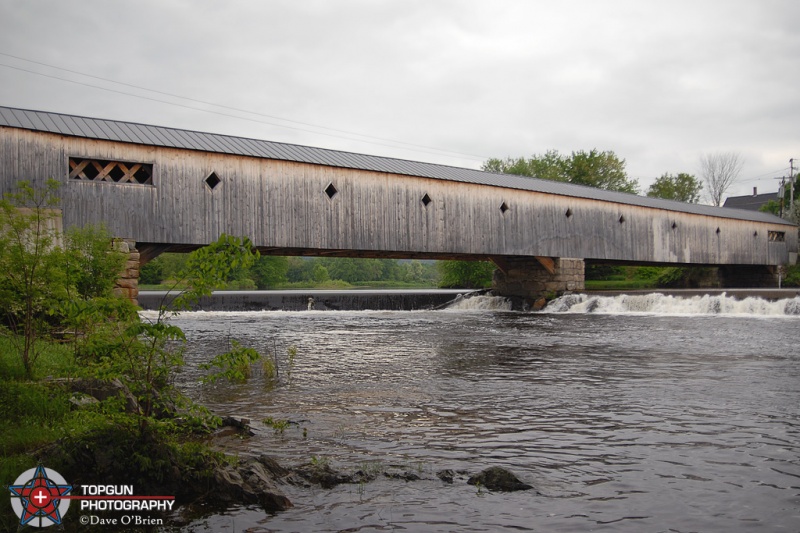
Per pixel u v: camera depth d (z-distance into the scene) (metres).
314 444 5.86
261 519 4.01
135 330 4.46
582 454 5.50
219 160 19.31
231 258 4.56
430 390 8.76
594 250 30.38
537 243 28.14
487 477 4.73
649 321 20.73
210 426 6.24
